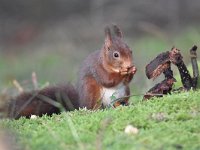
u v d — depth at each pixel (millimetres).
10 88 15336
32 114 11383
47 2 37781
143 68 21875
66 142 8031
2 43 34719
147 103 9750
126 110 9305
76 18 36219
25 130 8906
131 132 8273
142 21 34656
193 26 33312
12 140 8070
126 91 11305
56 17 37188
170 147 7762
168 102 9516
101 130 8359
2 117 11336
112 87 11164
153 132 8336
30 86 14852
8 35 35625
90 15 35625
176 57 10352
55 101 11570
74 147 7844
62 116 9773
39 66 26500
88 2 37531
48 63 27594
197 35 27609
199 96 9695
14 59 30812
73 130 8398
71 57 28578
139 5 35906
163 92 10391
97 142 7695
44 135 8391
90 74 11289
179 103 9461
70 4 37781
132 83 16859
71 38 33094
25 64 28516
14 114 11367
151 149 7668
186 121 8812
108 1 36312
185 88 10570
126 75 11078
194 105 9352
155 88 10438
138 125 8672
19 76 24828
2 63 29703
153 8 35625
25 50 32875
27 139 8211
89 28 34031
